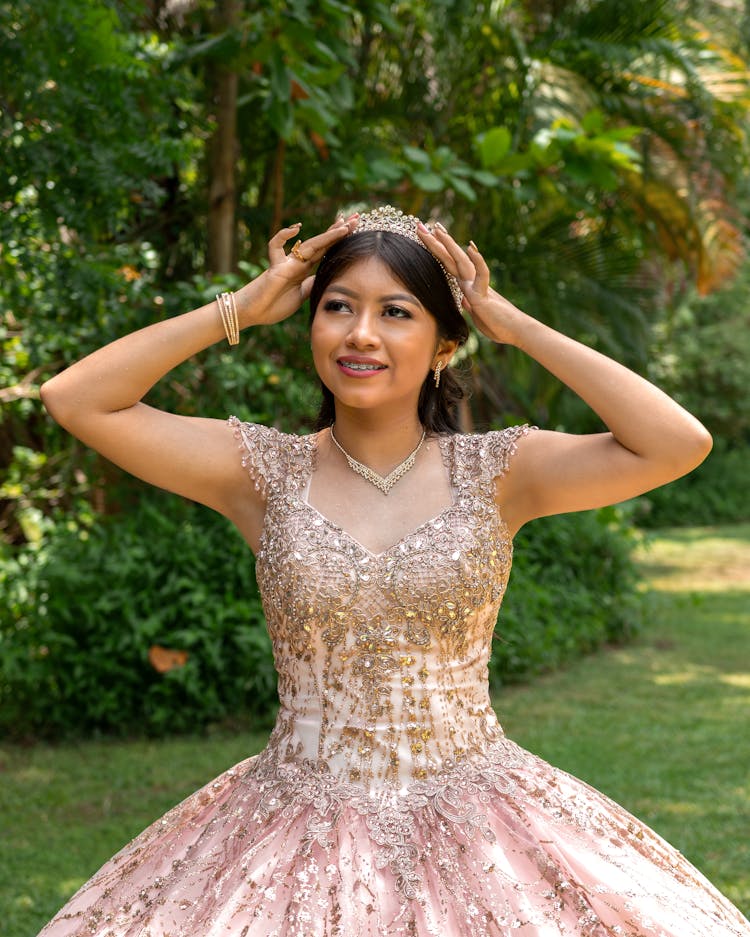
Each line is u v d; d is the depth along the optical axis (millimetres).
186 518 7352
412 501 2656
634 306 10234
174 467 2709
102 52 4918
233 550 7152
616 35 9445
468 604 2551
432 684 2543
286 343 7605
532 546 9438
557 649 8945
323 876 2363
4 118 4910
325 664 2539
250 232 8750
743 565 15211
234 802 2607
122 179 5336
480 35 9023
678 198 9844
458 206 9203
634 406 2564
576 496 2650
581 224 9930
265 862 2395
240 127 8359
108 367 2631
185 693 7027
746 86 9680
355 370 2588
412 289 2602
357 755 2514
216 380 7340
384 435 2701
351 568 2529
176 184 8023
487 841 2443
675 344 20312
